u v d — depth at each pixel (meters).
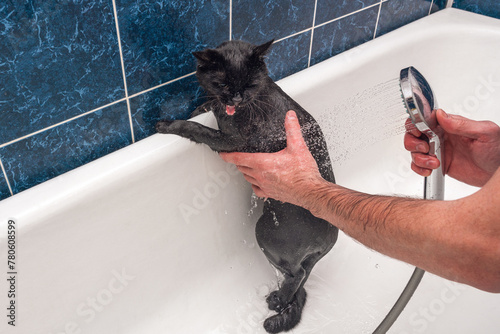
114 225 1.02
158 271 1.16
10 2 0.75
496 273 0.50
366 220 0.65
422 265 0.58
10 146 0.88
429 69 1.58
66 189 0.92
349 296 1.28
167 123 1.08
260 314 1.22
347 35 1.42
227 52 0.93
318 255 1.14
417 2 1.57
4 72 0.80
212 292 1.25
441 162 0.82
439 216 0.55
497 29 1.51
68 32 0.85
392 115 1.28
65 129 0.94
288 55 1.29
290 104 1.05
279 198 0.96
